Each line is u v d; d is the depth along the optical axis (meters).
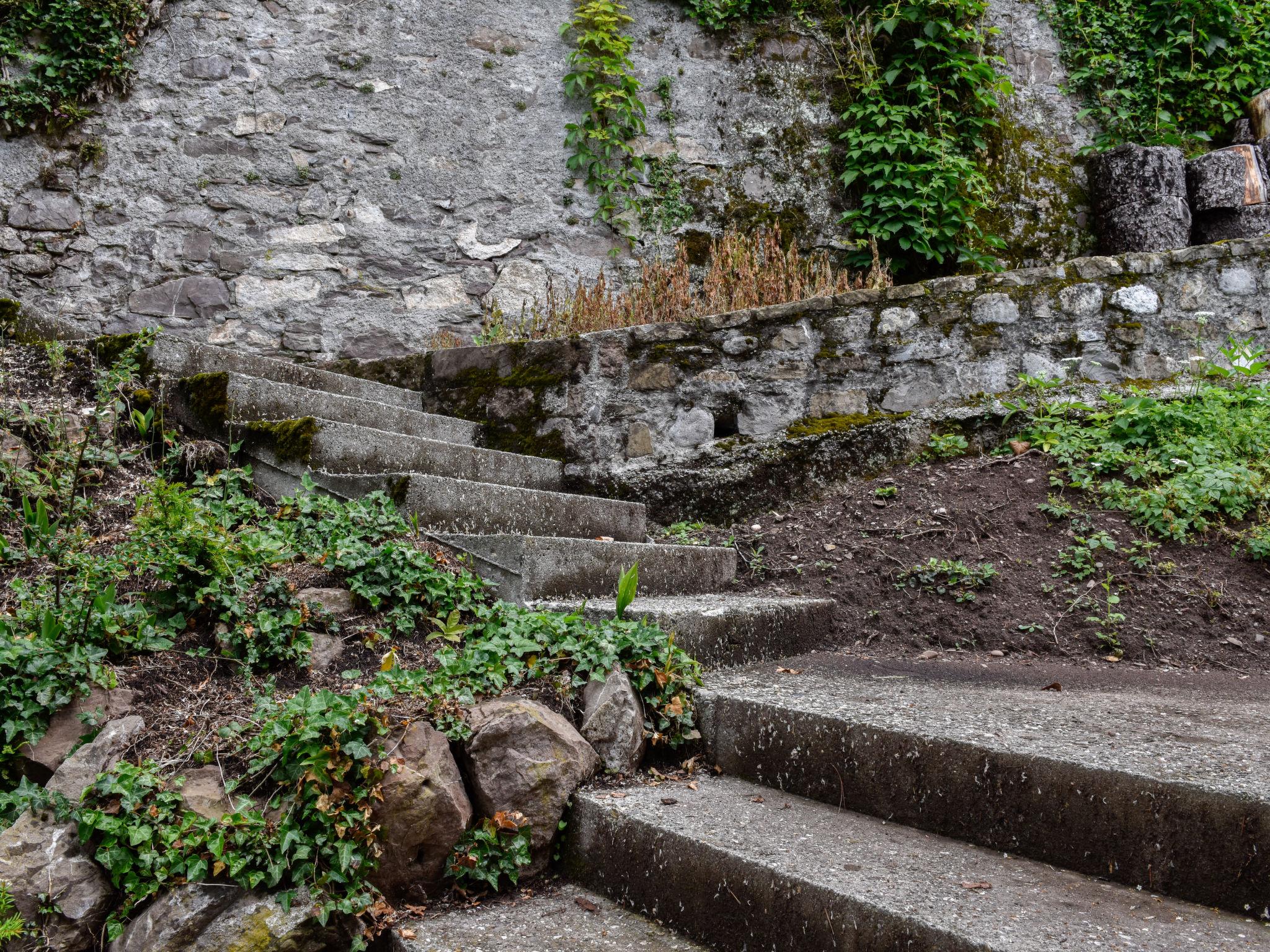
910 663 3.22
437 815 2.20
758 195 6.79
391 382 5.12
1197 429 4.20
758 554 4.14
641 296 5.28
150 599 2.67
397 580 3.01
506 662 2.61
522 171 6.50
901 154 6.86
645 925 2.10
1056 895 1.75
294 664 2.65
